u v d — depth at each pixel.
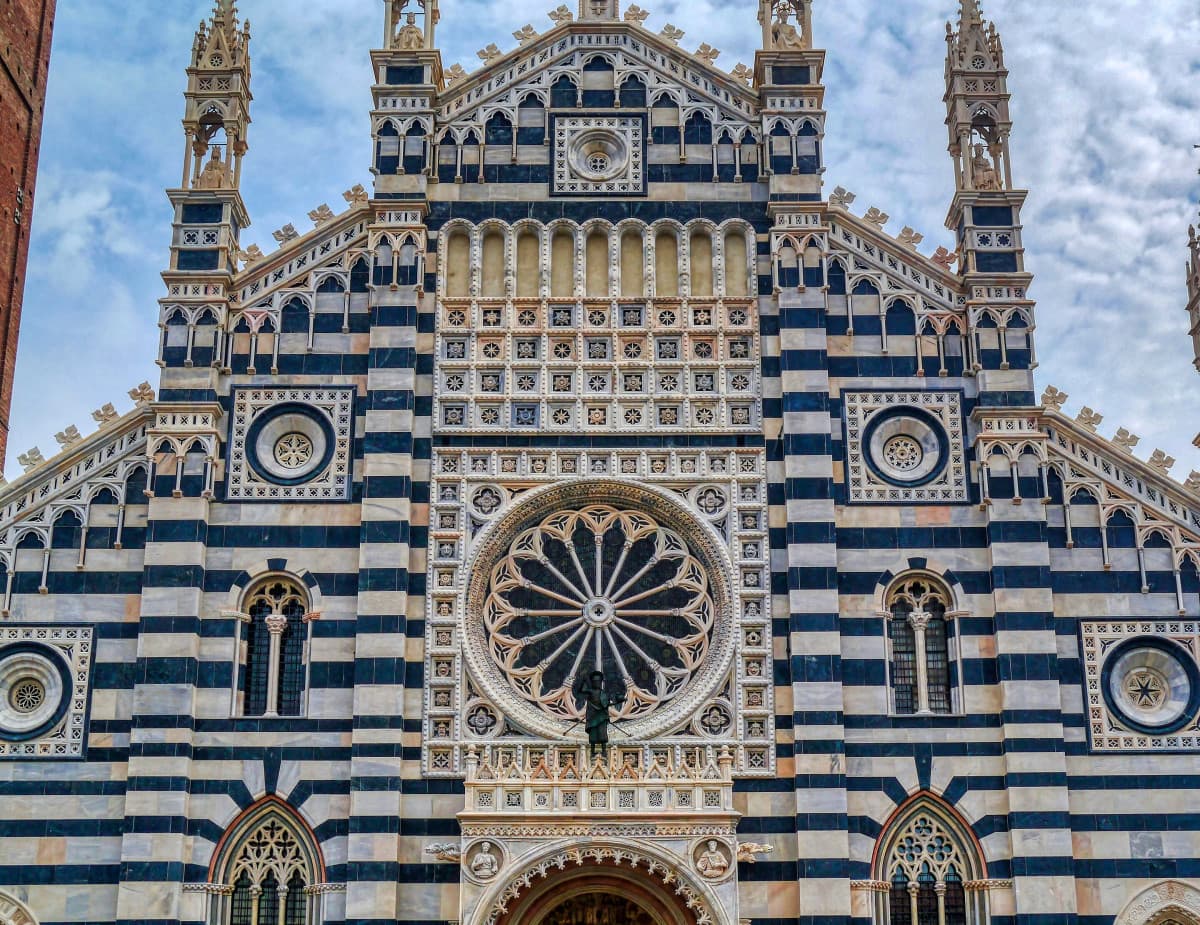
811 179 44.06
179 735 39.41
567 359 43.31
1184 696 40.53
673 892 38.53
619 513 42.34
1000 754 39.84
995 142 44.84
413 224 43.69
